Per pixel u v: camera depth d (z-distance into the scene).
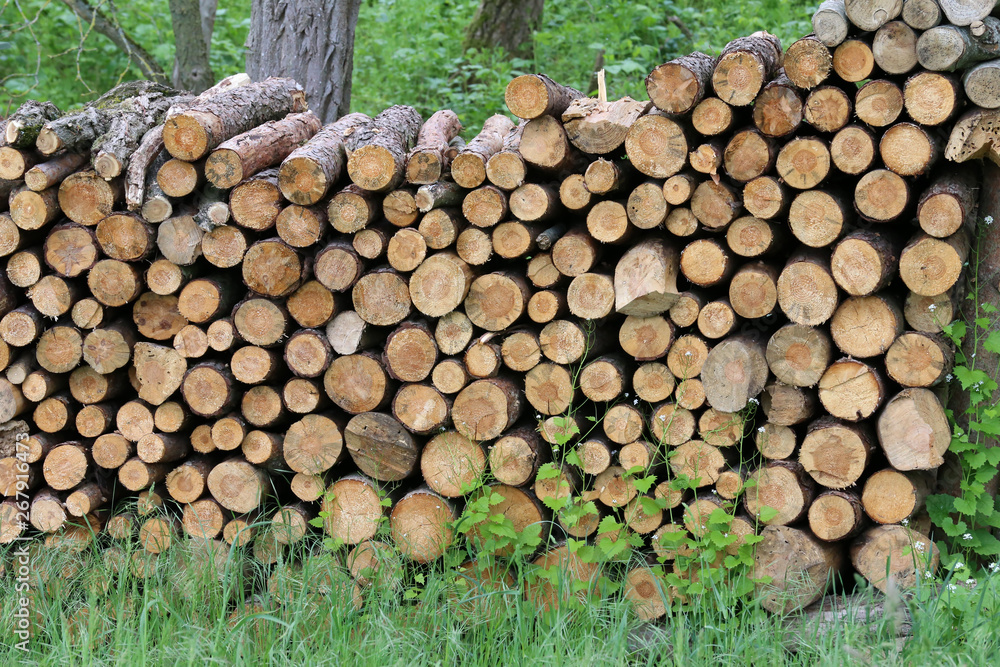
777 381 3.40
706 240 3.43
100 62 8.62
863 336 3.27
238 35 9.34
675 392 3.55
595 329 3.63
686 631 3.28
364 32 9.48
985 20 3.00
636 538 3.53
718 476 3.50
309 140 3.87
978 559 3.53
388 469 3.73
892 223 3.41
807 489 3.41
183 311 3.72
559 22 9.23
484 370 3.61
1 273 3.87
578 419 3.69
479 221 3.54
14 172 3.71
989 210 3.42
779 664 3.01
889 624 3.10
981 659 2.86
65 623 3.35
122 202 3.75
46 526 3.91
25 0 8.43
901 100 3.11
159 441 3.82
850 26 3.17
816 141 3.21
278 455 3.84
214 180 3.59
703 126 3.34
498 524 3.58
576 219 3.77
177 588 3.62
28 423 4.00
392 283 3.62
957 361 3.39
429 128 4.34
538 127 3.51
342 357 3.71
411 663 3.10
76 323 3.82
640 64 7.93
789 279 3.31
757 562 3.45
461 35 8.84
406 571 3.75
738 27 8.29
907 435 3.23
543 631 3.22
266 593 3.65
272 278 3.62
